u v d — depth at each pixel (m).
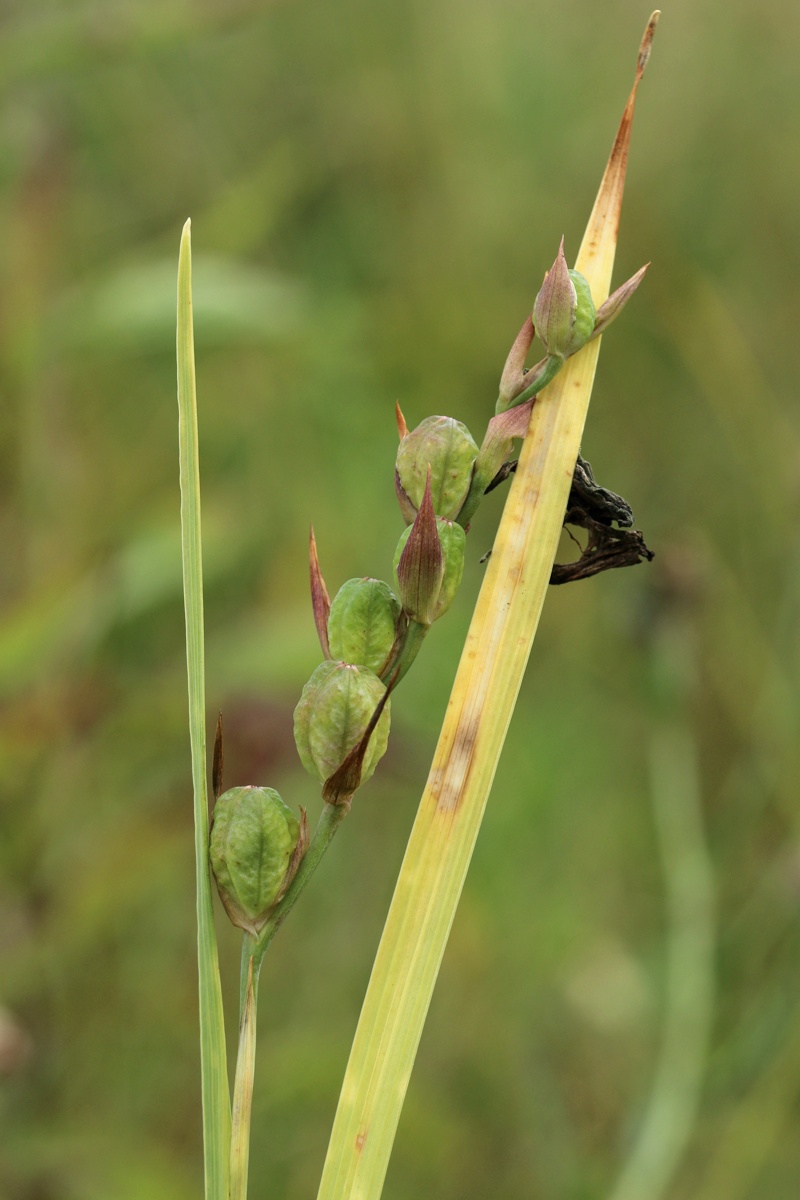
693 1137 1.05
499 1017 1.19
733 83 1.77
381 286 1.65
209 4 1.00
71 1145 0.89
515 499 0.52
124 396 1.30
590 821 1.36
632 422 1.62
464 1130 1.09
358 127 1.67
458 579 0.51
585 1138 1.13
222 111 1.61
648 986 1.12
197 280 1.00
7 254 1.01
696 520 1.54
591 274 0.52
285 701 0.91
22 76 1.01
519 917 1.25
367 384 1.51
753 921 1.05
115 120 1.49
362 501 1.42
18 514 1.01
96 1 1.05
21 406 1.00
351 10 1.69
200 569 0.51
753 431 1.48
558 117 1.76
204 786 0.51
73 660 0.93
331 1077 1.01
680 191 1.72
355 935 1.24
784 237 1.72
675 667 1.05
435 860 0.51
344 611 0.51
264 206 1.18
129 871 0.90
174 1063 1.09
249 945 0.51
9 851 0.90
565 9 1.82
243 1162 0.51
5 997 0.93
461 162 1.70
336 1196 0.51
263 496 1.38
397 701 1.30
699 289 1.56
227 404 1.41
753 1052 0.99
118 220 1.47
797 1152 1.11
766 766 1.15
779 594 1.41
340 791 0.50
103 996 1.05
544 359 0.51
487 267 1.68
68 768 0.93
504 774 1.36
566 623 1.49
